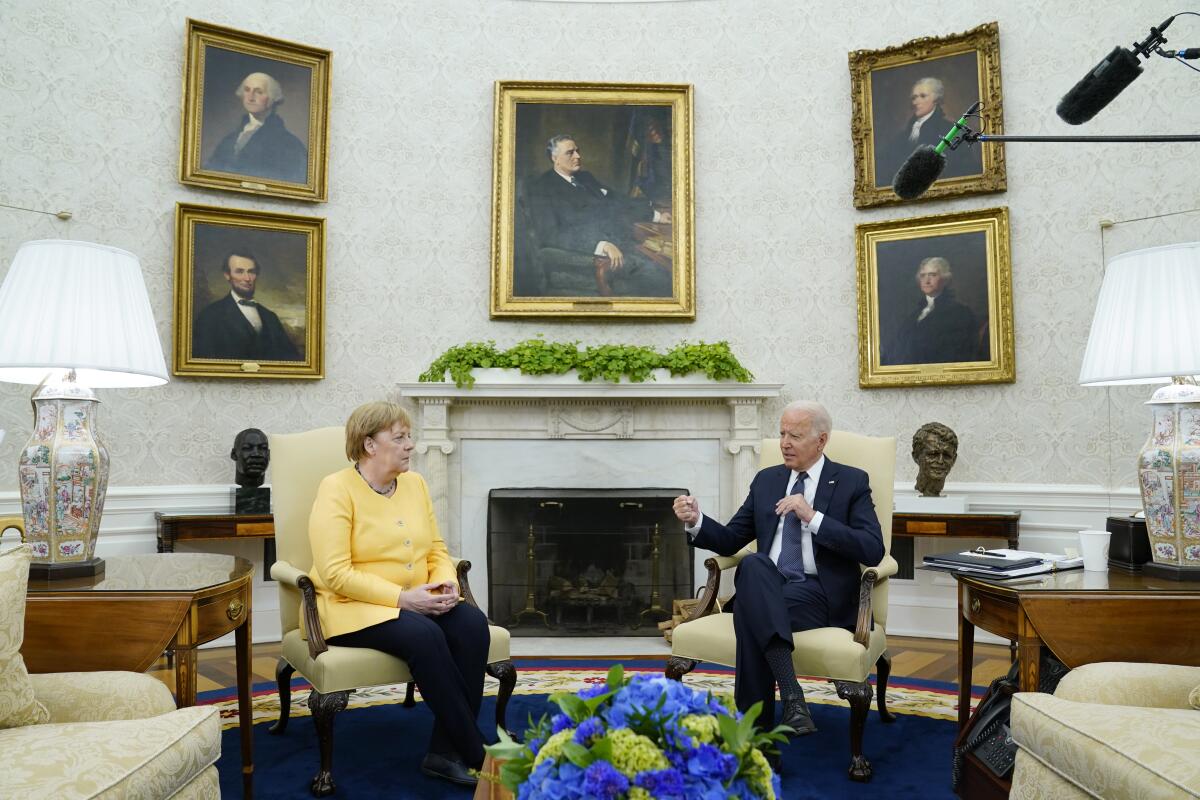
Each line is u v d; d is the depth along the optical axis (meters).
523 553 5.33
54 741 1.66
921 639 5.14
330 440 3.34
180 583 2.40
